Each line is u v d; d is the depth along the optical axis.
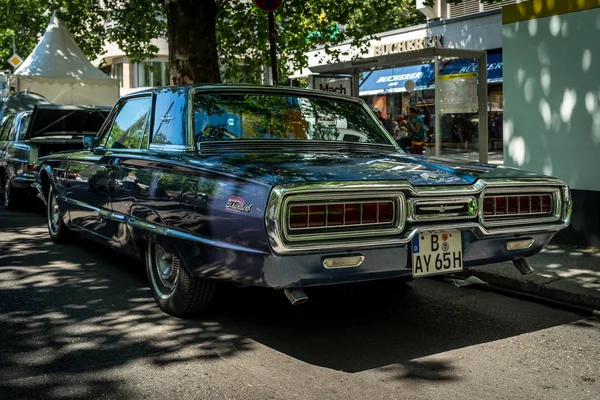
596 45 6.93
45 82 17.88
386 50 25.22
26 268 6.38
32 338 4.29
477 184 4.05
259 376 3.65
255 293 5.47
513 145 7.83
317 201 3.56
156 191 4.54
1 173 11.95
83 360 3.89
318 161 4.20
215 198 3.86
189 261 4.21
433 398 3.37
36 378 3.61
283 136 4.86
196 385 3.52
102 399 3.34
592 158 7.00
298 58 17.62
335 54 17.86
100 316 4.79
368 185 3.64
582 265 6.14
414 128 12.05
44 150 10.26
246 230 3.62
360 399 3.35
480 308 5.12
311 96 5.32
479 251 4.15
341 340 4.30
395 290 5.68
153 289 4.90
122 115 5.74
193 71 11.27
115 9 18.72
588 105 7.03
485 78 9.98
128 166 5.06
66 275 6.09
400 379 3.62
